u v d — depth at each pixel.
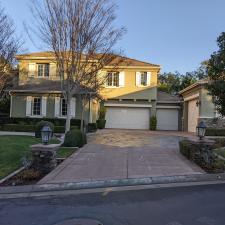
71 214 6.71
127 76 34.19
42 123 20.14
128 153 14.70
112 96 34.22
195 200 7.72
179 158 13.49
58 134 23.17
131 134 25.55
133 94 34.12
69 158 13.38
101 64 19.64
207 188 9.01
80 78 19.11
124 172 10.67
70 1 18.23
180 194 8.31
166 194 8.31
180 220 6.32
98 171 10.86
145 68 33.88
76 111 27.91
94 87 22.11
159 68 33.84
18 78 30.72
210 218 6.42
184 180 10.00
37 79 30.30
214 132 24.19
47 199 7.98
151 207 7.16
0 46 25.42
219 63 14.71
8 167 11.27
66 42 18.56
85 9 18.33
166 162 12.55
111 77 34.28
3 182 9.54
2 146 14.95
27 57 29.98
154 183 9.66
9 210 7.07
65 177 10.01
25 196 8.33
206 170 11.29
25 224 6.16
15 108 29.38
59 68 19.66
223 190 8.77
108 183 9.42
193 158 12.52
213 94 14.95
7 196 8.34
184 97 33.12
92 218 6.44
